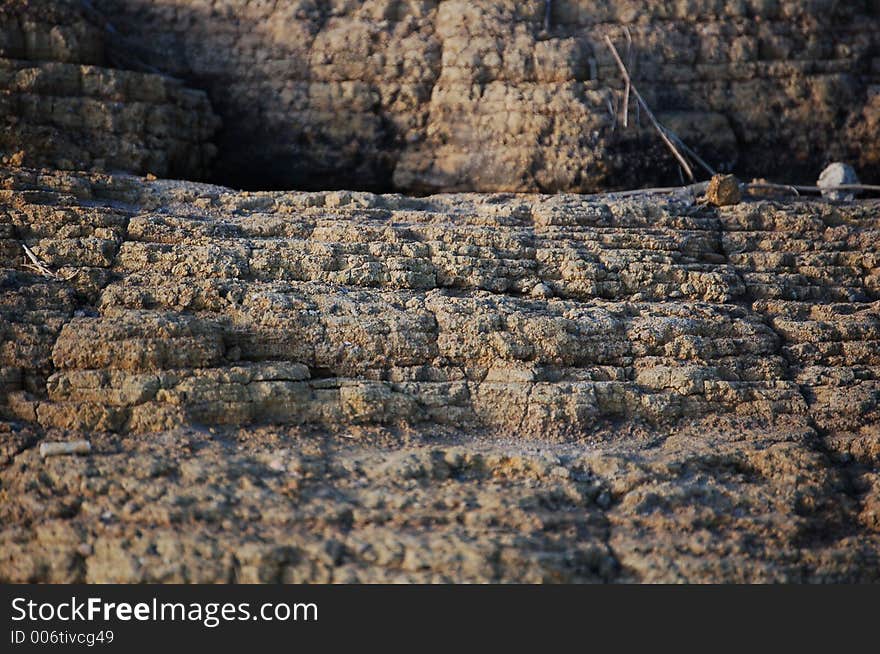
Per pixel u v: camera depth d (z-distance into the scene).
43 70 17.78
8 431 12.85
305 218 16.48
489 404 14.29
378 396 13.94
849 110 20.78
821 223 17.84
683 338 15.23
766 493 13.30
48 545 11.59
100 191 16.53
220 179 20.64
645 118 19.94
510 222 16.92
